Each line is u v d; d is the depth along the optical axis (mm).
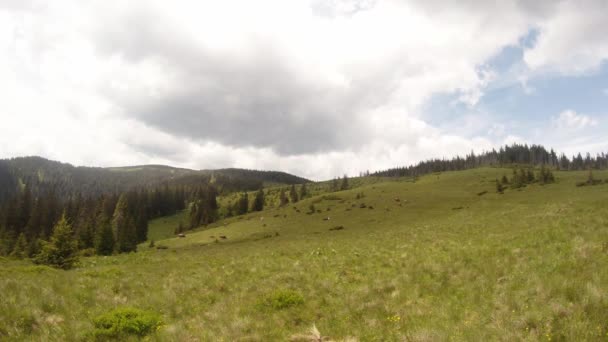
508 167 178500
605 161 193500
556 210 32531
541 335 7270
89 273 19531
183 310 12836
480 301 10289
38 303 11656
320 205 108438
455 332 8211
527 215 33875
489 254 16000
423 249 21469
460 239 24062
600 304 8070
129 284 16438
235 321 10742
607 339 6773
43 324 10320
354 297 12547
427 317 9805
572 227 19266
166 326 10672
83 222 106938
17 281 13859
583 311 7906
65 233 32188
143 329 10500
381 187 135750
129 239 85812
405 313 10367
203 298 14359
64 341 9430
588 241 14477
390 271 16344
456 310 9961
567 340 6898
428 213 72375
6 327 9836
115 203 144875
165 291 14961
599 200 36906
